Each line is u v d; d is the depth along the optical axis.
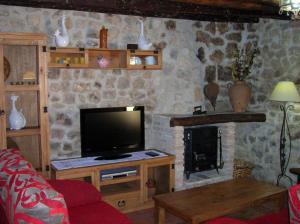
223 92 5.23
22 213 1.71
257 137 5.24
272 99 4.32
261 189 3.42
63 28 3.83
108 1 3.40
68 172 3.62
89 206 2.87
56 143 4.08
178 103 4.89
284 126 4.79
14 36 3.32
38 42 3.45
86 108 4.17
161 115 4.66
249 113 4.89
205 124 4.83
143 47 4.30
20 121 3.55
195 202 3.07
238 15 4.30
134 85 4.54
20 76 3.78
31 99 3.88
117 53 4.34
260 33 5.17
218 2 3.64
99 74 4.28
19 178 1.96
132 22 4.45
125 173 4.02
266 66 5.09
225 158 4.96
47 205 1.73
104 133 4.18
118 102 4.44
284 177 4.81
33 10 3.84
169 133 4.47
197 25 4.96
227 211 2.91
